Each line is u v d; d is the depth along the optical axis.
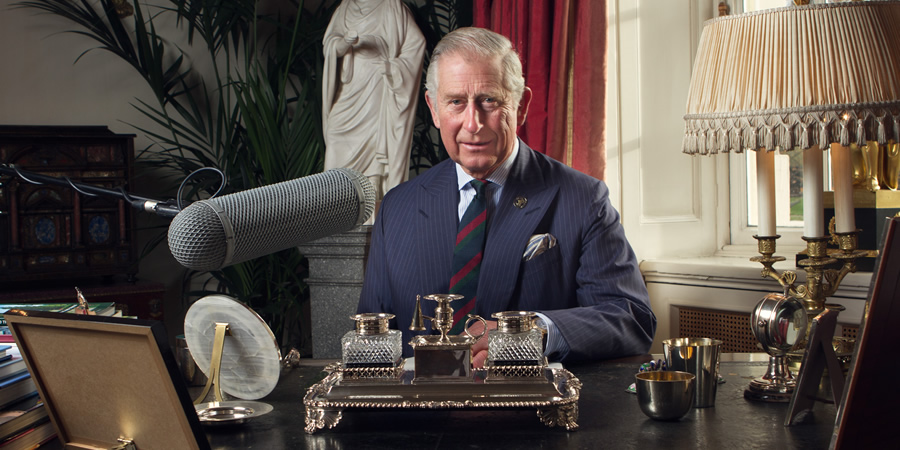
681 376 1.18
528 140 3.09
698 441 1.05
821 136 1.35
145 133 4.18
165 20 4.25
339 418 1.13
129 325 0.87
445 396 1.14
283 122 4.17
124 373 0.92
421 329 1.16
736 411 1.20
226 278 3.91
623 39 3.04
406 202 1.99
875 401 0.81
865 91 1.35
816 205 1.37
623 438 1.07
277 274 3.93
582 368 1.55
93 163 3.65
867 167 2.42
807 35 1.39
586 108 2.94
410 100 3.40
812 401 1.12
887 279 0.76
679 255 3.15
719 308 2.83
